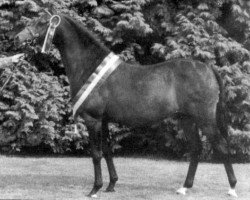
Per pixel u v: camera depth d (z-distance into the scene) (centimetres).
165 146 945
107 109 569
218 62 898
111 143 922
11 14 920
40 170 743
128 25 884
